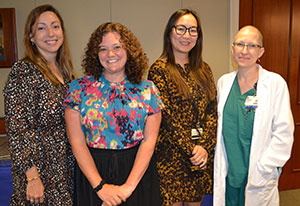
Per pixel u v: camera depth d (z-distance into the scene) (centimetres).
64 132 144
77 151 130
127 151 133
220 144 167
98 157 131
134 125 131
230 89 170
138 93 135
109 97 131
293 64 279
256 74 164
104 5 264
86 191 135
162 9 272
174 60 167
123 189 127
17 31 256
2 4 252
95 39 132
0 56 254
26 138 129
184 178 162
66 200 142
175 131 154
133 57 133
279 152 153
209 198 228
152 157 143
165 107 154
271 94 156
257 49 157
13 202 134
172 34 163
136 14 269
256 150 156
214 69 287
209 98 169
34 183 131
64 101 133
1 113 265
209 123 167
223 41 284
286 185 299
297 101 285
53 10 155
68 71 167
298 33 276
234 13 274
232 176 164
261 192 159
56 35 152
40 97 137
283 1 271
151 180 142
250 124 158
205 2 277
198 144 162
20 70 134
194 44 165
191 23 160
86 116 129
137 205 135
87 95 132
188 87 161
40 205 136
